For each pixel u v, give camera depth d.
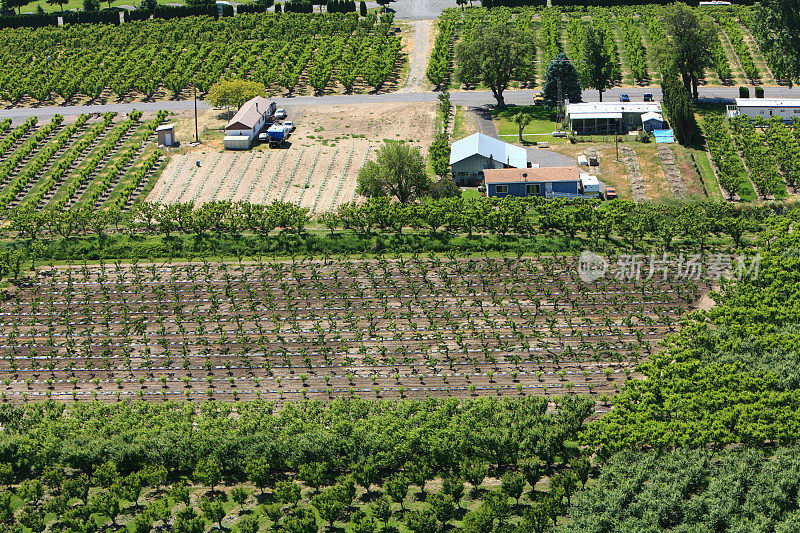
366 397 137.12
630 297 157.50
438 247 177.25
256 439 120.69
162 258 178.25
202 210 185.38
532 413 124.94
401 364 144.88
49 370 146.25
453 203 185.00
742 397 124.25
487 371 142.12
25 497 114.81
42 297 165.50
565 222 178.62
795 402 123.56
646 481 111.12
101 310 161.50
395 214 181.88
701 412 123.06
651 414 123.50
